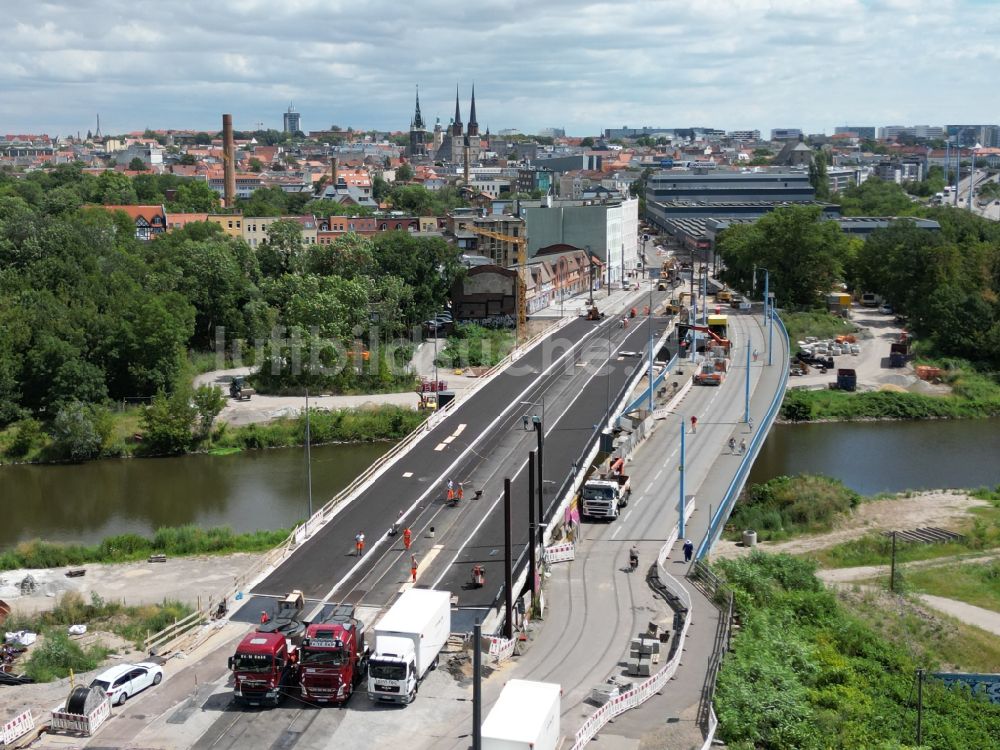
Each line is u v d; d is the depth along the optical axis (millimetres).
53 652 85375
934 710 84375
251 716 72250
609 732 69562
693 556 105438
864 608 106875
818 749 71250
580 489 126438
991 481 161500
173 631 88875
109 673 74875
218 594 105500
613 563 104875
